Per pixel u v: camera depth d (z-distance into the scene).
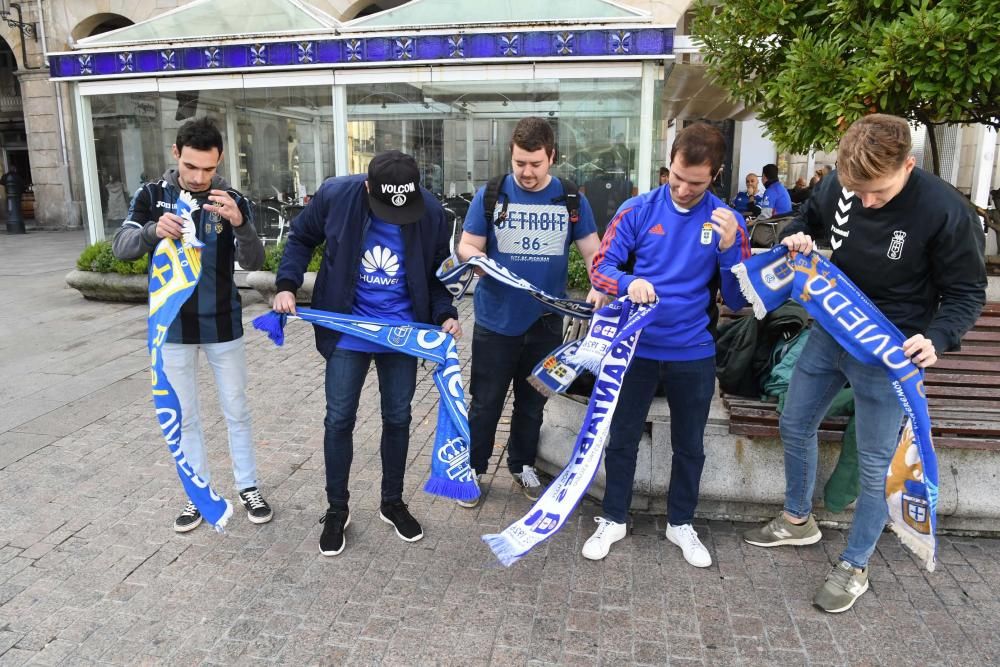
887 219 2.46
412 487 3.76
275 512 3.49
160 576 2.95
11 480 3.82
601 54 7.61
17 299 8.99
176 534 3.28
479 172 9.02
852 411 3.20
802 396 2.88
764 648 2.52
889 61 3.41
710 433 3.31
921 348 2.33
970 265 2.39
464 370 5.88
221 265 3.12
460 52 7.75
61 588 2.86
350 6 15.00
